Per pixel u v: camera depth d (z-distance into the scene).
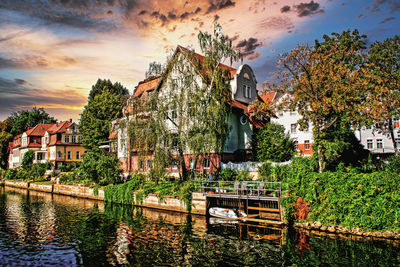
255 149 32.41
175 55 30.02
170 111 29.58
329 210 20.52
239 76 37.78
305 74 25.88
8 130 95.75
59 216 27.23
